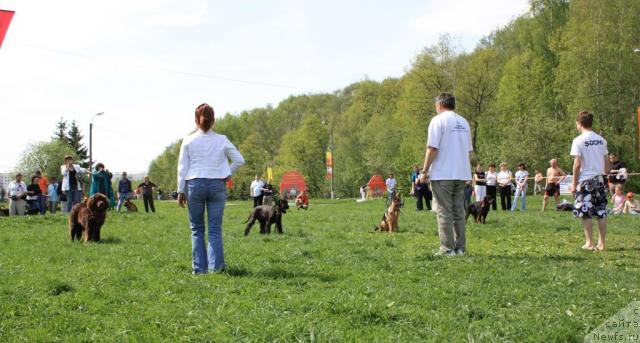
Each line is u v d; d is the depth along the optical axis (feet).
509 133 143.84
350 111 251.60
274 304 17.34
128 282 20.92
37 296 18.62
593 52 130.11
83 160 249.55
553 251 28.73
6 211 73.67
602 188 28.76
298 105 325.83
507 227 42.65
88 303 17.72
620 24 131.85
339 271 22.89
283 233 41.63
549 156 135.64
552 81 152.05
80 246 32.71
